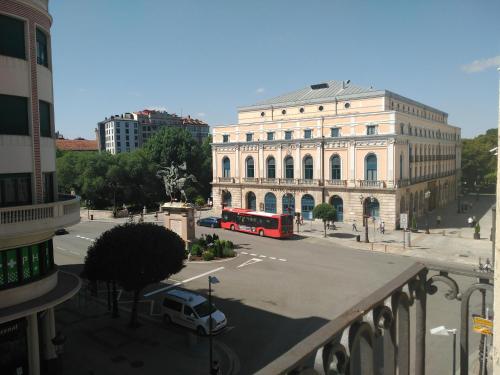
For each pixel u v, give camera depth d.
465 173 101.19
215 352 18.88
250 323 21.98
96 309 24.78
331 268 32.88
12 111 16.17
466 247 40.84
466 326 4.99
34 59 16.88
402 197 53.44
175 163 83.19
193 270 32.62
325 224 47.34
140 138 147.50
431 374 16.23
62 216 17.14
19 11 16.16
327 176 56.44
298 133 59.09
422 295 5.01
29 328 16.61
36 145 16.91
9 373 16.03
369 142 52.34
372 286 28.03
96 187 68.94
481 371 12.00
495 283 3.03
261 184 62.38
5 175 15.91
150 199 77.81
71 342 20.16
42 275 17.22
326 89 65.25
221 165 67.88
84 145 132.62
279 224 44.97
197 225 54.84
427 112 74.50
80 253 38.97
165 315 22.47
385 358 4.38
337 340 3.31
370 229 50.88
